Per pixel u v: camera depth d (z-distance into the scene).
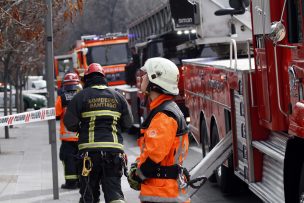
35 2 14.28
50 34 12.95
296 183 8.87
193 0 17.83
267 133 10.33
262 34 9.36
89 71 10.36
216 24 17.83
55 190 12.98
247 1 11.63
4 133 29.53
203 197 12.87
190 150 20.05
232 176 12.50
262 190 9.85
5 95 26.39
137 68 26.05
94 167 9.96
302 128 8.00
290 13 8.59
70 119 10.18
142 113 23.70
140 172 6.86
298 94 8.35
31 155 20.66
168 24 21.56
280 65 9.01
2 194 13.78
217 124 12.78
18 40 21.34
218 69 12.45
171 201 6.87
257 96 10.18
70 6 13.55
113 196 9.84
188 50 21.62
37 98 48.59
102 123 10.05
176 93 7.04
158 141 6.70
